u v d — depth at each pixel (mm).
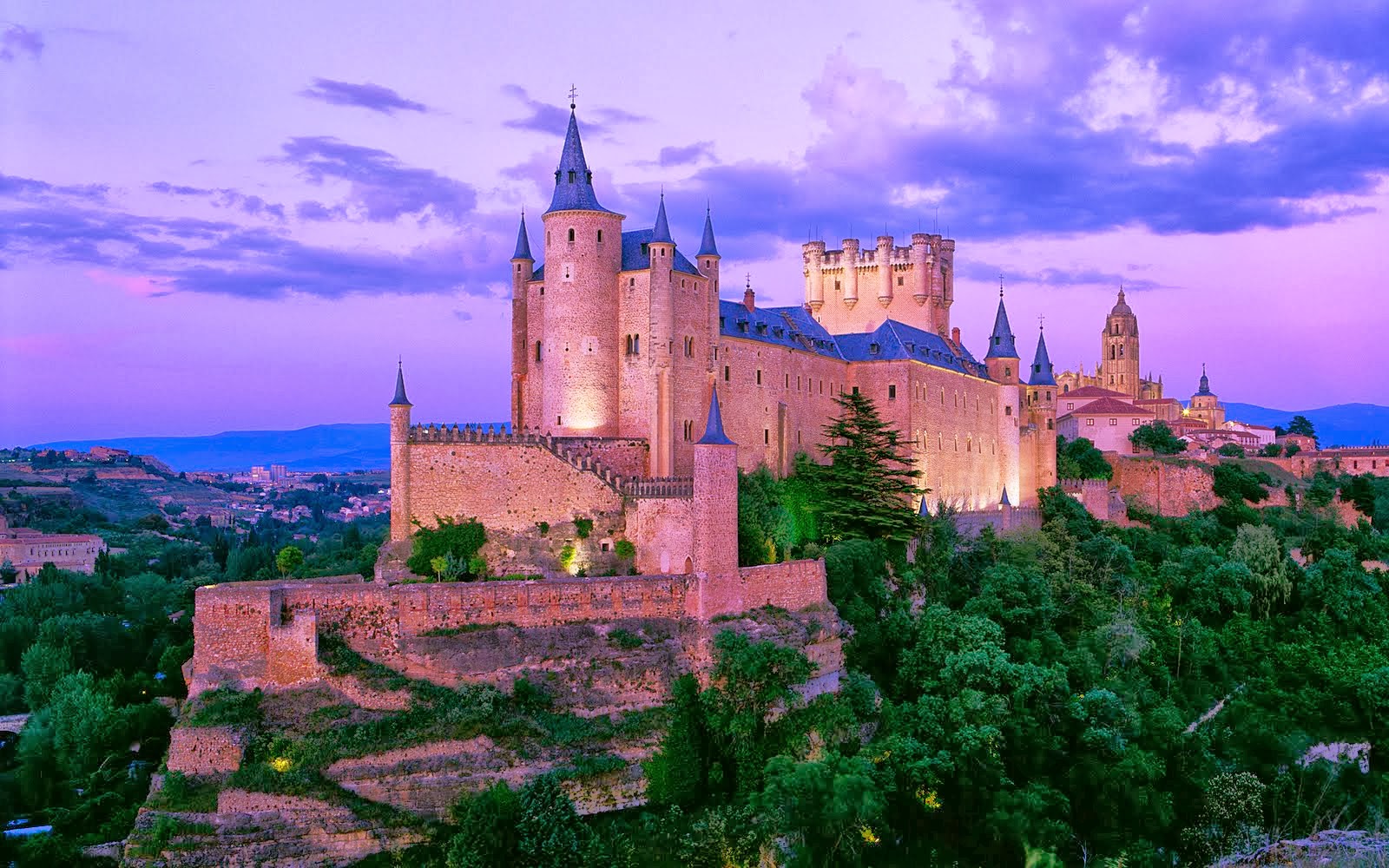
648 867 73188
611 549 96188
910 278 169750
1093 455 185875
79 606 149125
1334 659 118812
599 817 77812
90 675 110188
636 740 81188
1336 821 88062
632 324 107688
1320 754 104938
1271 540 139875
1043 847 78938
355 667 81438
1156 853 85312
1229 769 97750
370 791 74750
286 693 80312
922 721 87250
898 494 123750
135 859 71500
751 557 97688
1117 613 116812
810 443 129750
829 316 175000
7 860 78125
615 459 103688
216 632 81625
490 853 67875
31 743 98312
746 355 118312
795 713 86562
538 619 85625
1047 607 109438
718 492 89250
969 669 91500
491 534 95500
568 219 107250
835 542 112125
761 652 83688
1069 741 91000
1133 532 157625
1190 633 120312
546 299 109000
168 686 111438
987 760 83875
